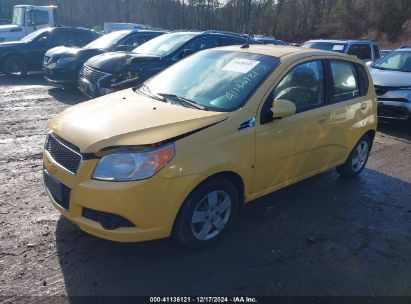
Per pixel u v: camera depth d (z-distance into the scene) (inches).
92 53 412.2
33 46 513.7
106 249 135.4
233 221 146.0
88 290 116.0
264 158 147.9
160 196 118.6
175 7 1883.6
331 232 155.6
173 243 134.3
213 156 128.3
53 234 142.9
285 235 151.0
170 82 171.5
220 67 167.6
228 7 1774.1
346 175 211.0
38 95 400.5
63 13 1919.3
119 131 122.7
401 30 1688.0
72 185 120.6
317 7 1934.1
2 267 123.7
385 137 302.2
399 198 191.9
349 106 187.9
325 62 178.2
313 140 169.0
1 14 1578.5
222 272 127.0
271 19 1847.9
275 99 151.2
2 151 228.4
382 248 146.6
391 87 308.2
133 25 960.9
